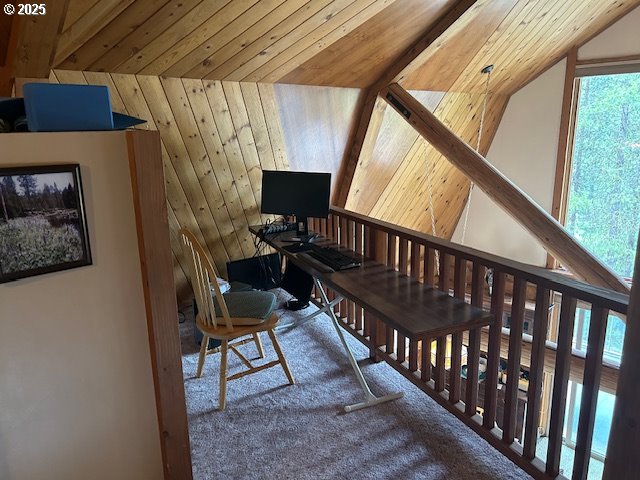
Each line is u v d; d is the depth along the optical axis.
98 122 1.56
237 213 4.09
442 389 2.58
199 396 2.69
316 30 3.12
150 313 1.72
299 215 3.48
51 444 1.58
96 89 1.54
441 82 4.67
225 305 2.45
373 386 2.79
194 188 3.71
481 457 2.18
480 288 2.23
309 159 4.36
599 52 5.30
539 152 5.95
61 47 2.50
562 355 1.83
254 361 3.08
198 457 2.19
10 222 1.38
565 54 5.54
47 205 1.45
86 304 1.59
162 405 1.80
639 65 5.03
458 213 6.94
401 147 4.95
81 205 1.52
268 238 3.41
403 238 2.74
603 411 5.31
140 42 2.70
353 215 3.24
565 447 5.58
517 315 2.04
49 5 2.06
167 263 1.73
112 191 1.59
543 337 1.92
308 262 2.79
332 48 3.46
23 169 1.38
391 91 4.18
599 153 5.57
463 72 4.68
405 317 1.97
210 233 3.98
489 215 6.66
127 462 1.79
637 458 1.40
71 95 1.49
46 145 1.44
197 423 2.44
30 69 2.46
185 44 2.87
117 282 1.65
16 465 1.52
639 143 5.25
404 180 5.44
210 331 2.53
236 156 3.85
